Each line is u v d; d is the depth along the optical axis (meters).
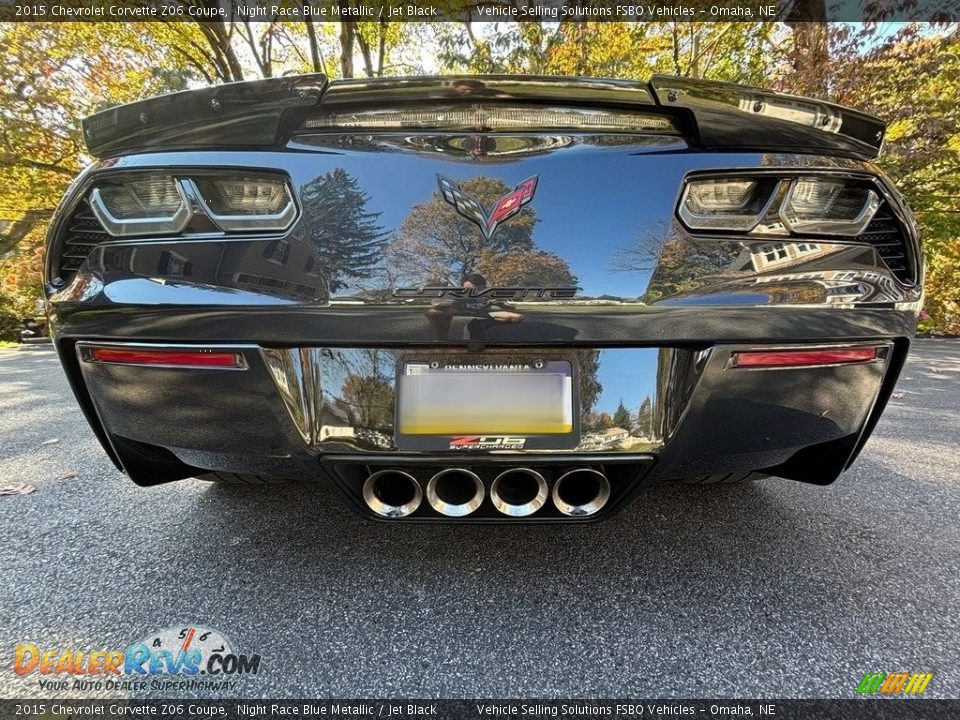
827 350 1.18
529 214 1.12
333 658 1.18
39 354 7.54
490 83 1.13
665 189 1.13
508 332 1.12
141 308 1.14
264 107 1.14
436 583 1.44
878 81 7.09
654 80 1.17
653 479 1.24
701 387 1.16
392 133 1.15
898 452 2.48
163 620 1.30
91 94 10.12
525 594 1.40
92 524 1.76
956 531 1.71
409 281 1.12
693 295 1.13
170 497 1.96
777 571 1.49
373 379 1.16
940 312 9.43
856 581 1.45
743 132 1.15
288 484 2.07
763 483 2.09
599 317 1.12
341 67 8.83
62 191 11.34
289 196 1.13
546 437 1.17
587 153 1.14
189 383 1.18
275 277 1.13
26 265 12.20
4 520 1.79
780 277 1.14
